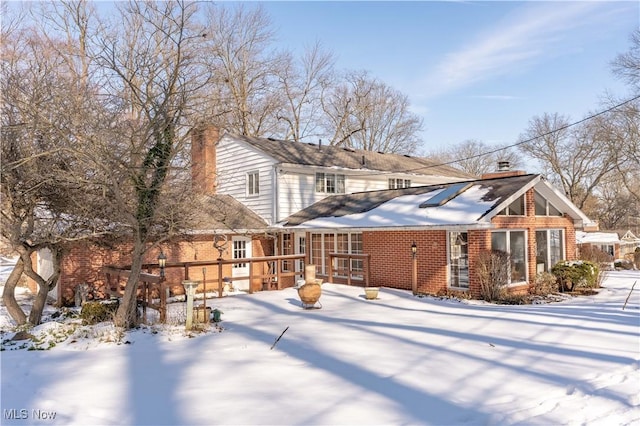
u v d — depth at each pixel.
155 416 4.82
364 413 4.86
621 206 53.12
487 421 4.68
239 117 26.53
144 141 8.31
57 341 8.25
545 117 47.25
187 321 9.16
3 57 9.82
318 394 5.45
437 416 4.79
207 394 5.47
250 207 20.95
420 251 14.78
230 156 22.42
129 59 9.16
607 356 7.15
